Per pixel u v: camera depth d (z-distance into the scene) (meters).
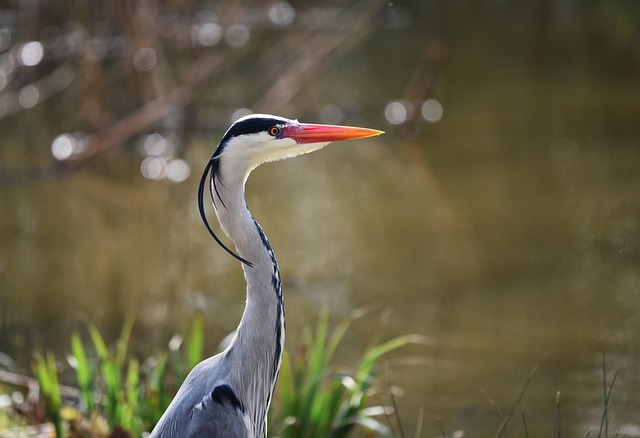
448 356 10.19
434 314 11.20
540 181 15.62
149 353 10.46
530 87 21.09
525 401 9.19
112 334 11.15
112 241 14.32
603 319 10.88
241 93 20.86
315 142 5.89
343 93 20.83
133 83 18.81
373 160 17.39
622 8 26.59
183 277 12.93
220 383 5.76
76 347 8.00
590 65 22.50
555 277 12.08
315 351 7.87
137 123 17.56
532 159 16.70
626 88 20.56
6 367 10.07
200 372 5.96
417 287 11.99
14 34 20.80
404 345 10.50
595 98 19.94
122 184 16.80
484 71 22.38
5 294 12.48
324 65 20.22
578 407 9.03
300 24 22.30
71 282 12.82
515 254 12.93
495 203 14.81
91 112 18.09
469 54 23.72
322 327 8.80
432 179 16.16
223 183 5.89
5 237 14.56
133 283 12.77
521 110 19.58
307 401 7.60
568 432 8.56
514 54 23.69
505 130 18.45
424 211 14.74
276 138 5.88
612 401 9.12
